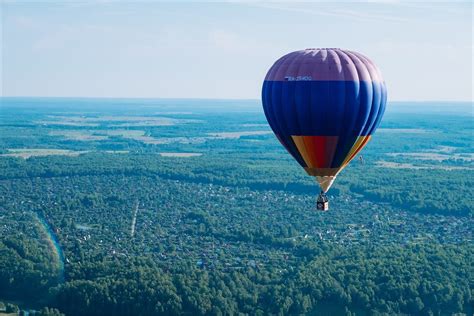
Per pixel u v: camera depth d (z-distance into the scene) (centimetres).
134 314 16100
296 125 11019
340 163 11256
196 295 16288
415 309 16450
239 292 16788
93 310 16350
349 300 16525
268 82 11150
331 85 10788
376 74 11062
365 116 10994
